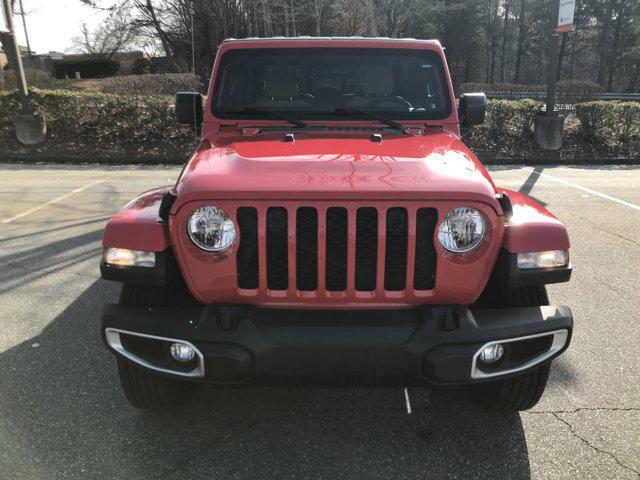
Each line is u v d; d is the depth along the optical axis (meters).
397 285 2.39
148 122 13.02
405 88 3.62
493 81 66.31
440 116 3.55
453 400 3.18
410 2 16.98
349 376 2.35
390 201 2.30
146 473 2.57
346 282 2.36
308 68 3.59
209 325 2.33
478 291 2.41
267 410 3.08
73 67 36.34
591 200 8.37
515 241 2.43
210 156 2.75
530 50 63.81
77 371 3.44
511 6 60.78
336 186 2.29
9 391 3.21
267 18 19.20
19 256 5.59
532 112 13.69
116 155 12.11
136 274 2.42
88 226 6.69
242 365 2.30
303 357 2.30
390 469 2.62
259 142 2.97
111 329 2.43
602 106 13.52
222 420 2.98
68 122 12.92
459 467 2.63
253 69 3.60
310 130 3.37
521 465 2.64
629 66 57.34
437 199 2.30
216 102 3.56
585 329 4.09
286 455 2.71
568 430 2.91
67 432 2.85
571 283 5.01
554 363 3.60
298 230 2.33
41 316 4.23
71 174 10.44
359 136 3.17
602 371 3.50
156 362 2.45
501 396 2.80
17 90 13.10
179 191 2.38
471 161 2.73
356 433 2.89
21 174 10.38
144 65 35.88
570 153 13.09
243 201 2.30
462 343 2.32
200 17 28.11
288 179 2.34
